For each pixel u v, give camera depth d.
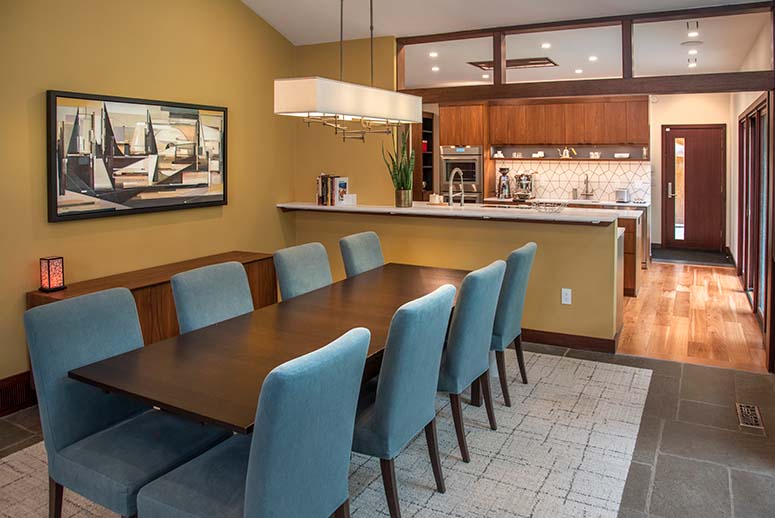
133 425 2.29
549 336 4.69
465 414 3.40
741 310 5.79
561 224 4.54
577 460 2.89
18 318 3.64
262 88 5.48
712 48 6.28
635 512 2.46
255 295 4.91
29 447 3.10
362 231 5.51
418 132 9.53
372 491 2.63
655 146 9.51
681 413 3.41
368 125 4.14
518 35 5.80
